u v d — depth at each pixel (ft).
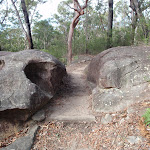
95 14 61.00
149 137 8.52
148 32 21.76
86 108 13.94
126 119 10.62
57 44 54.19
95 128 11.27
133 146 8.46
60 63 16.37
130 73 13.98
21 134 11.18
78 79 23.53
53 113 13.21
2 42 52.75
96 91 14.99
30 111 11.65
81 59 43.06
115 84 13.79
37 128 11.50
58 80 16.08
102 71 15.06
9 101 11.05
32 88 11.85
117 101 12.67
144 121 9.39
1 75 12.20
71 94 17.47
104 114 12.35
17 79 12.07
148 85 12.85
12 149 9.54
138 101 11.88
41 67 14.42
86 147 9.83
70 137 10.91
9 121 11.50
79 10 37.68
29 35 43.78
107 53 17.69
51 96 14.11
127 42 39.37
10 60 13.50
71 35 42.47
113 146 9.07
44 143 10.39
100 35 51.49
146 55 15.12
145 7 25.25
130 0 35.29
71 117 12.48
